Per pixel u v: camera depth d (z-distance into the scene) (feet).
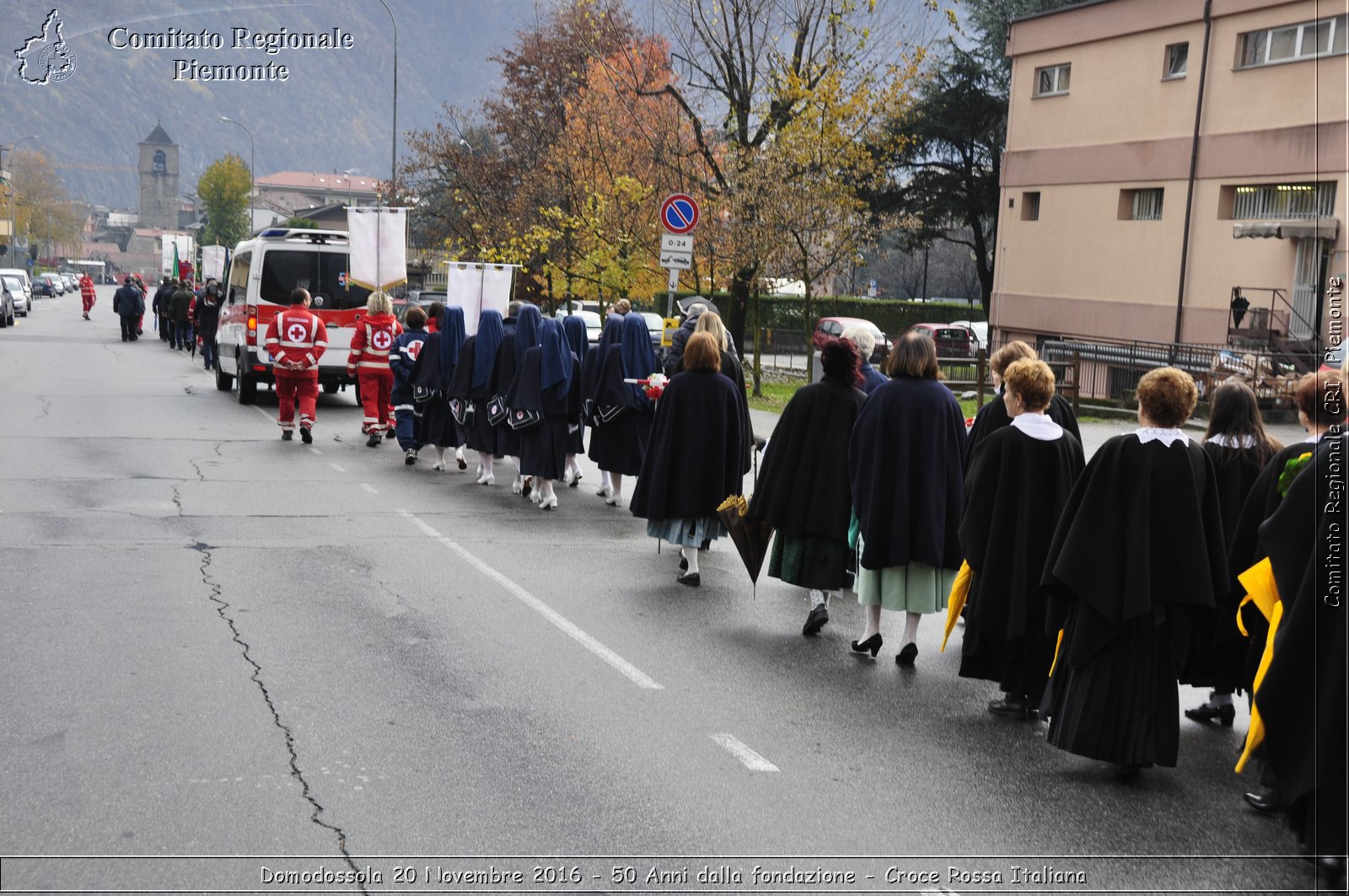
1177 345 80.79
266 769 15.98
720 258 82.94
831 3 83.15
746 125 88.43
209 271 128.06
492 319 41.75
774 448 24.44
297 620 23.48
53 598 24.29
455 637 22.81
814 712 19.53
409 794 15.37
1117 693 16.80
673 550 32.50
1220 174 89.81
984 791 16.51
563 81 150.10
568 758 16.89
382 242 64.13
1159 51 94.89
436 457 49.26
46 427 51.55
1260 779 17.19
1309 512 14.80
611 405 37.40
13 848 13.46
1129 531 16.58
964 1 135.85
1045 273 107.04
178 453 45.96
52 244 524.52
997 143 137.39
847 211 82.33
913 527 22.24
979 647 19.97
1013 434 19.72
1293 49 83.87
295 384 51.16
